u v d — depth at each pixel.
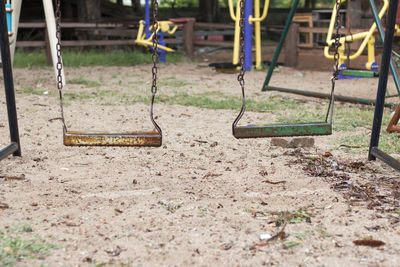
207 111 7.22
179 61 15.03
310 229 3.11
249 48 12.63
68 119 6.44
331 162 4.65
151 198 3.66
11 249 2.77
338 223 3.21
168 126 6.16
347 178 4.17
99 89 9.18
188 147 5.17
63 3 19.36
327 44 8.12
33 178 4.09
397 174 4.34
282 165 4.56
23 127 5.89
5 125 5.95
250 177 4.20
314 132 3.93
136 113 6.96
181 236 3.00
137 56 14.84
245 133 3.85
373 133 4.65
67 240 2.92
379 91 4.54
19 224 3.12
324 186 3.98
